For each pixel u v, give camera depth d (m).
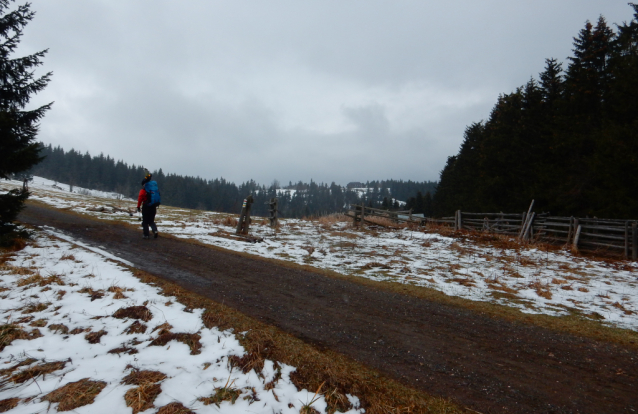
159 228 11.79
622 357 3.89
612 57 16.39
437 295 5.99
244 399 2.78
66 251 7.14
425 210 62.22
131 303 4.51
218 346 3.57
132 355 3.32
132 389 2.77
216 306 4.69
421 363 3.58
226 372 3.12
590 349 4.07
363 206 15.81
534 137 22.03
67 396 2.65
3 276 5.26
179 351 3.45
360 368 3.40
